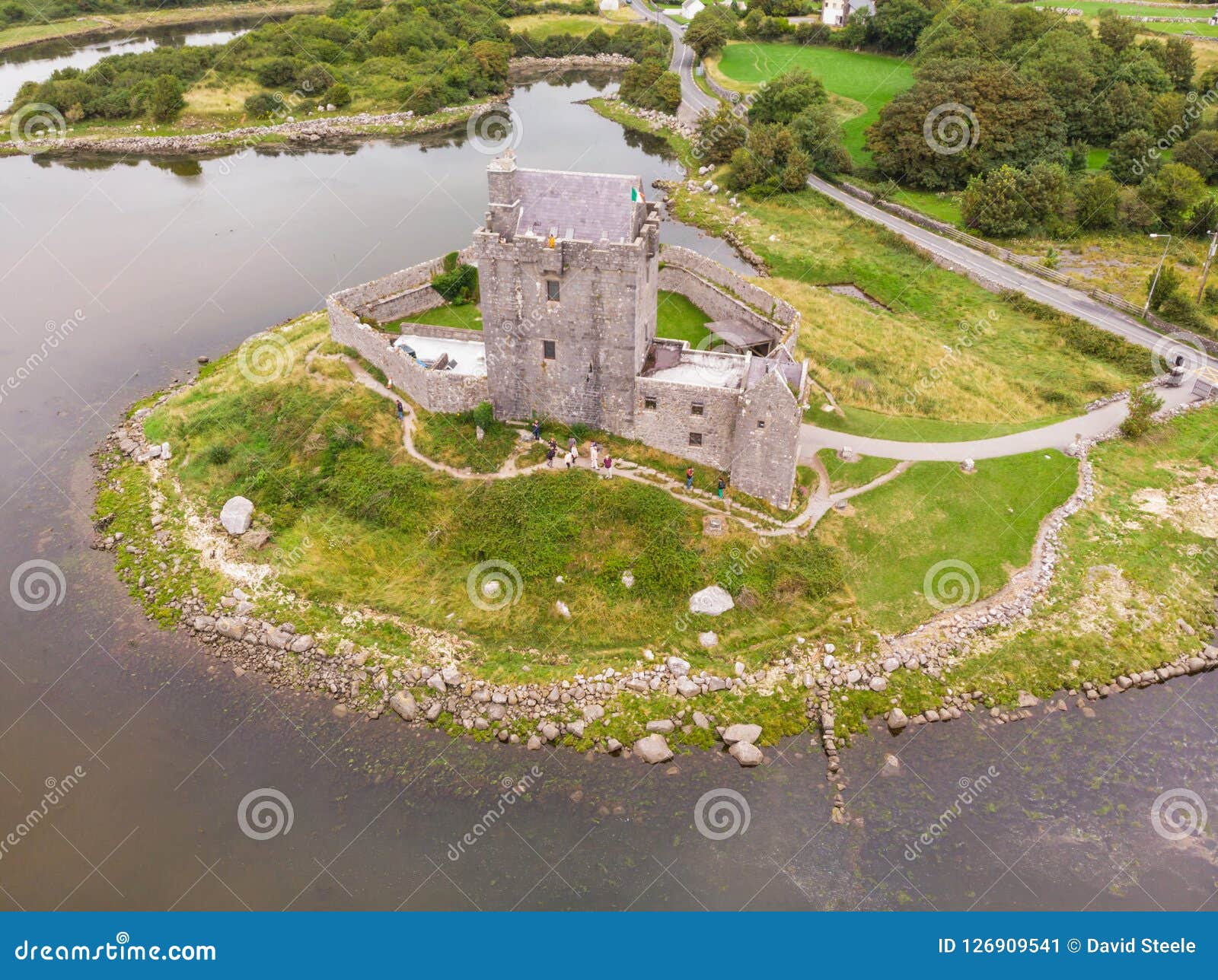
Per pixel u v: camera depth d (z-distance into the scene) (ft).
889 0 540.11
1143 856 138.72
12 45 595.88
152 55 517.96
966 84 375.86
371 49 540.52
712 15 567.59
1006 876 135.74
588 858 136.98
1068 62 403.34
